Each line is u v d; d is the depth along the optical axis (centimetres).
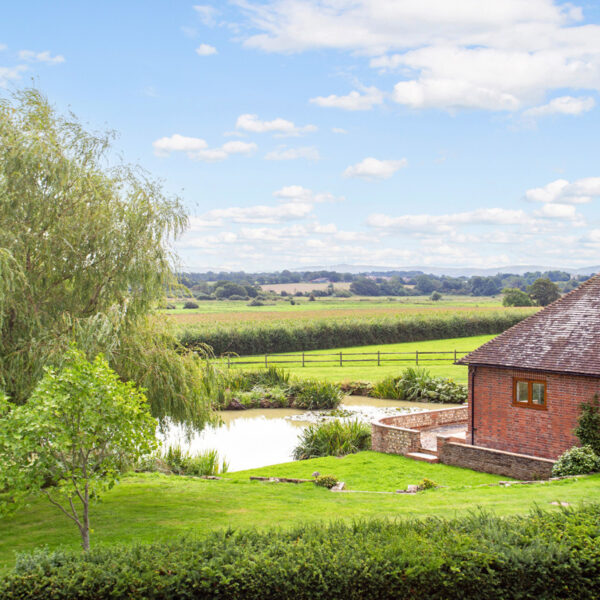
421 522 852
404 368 4553
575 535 760
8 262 1283
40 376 1333
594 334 1981
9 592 686
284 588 688
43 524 1288
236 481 1773
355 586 689
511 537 759
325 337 5912
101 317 1427
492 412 2133
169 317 1711
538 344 2075
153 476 1831
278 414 3356
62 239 1430
